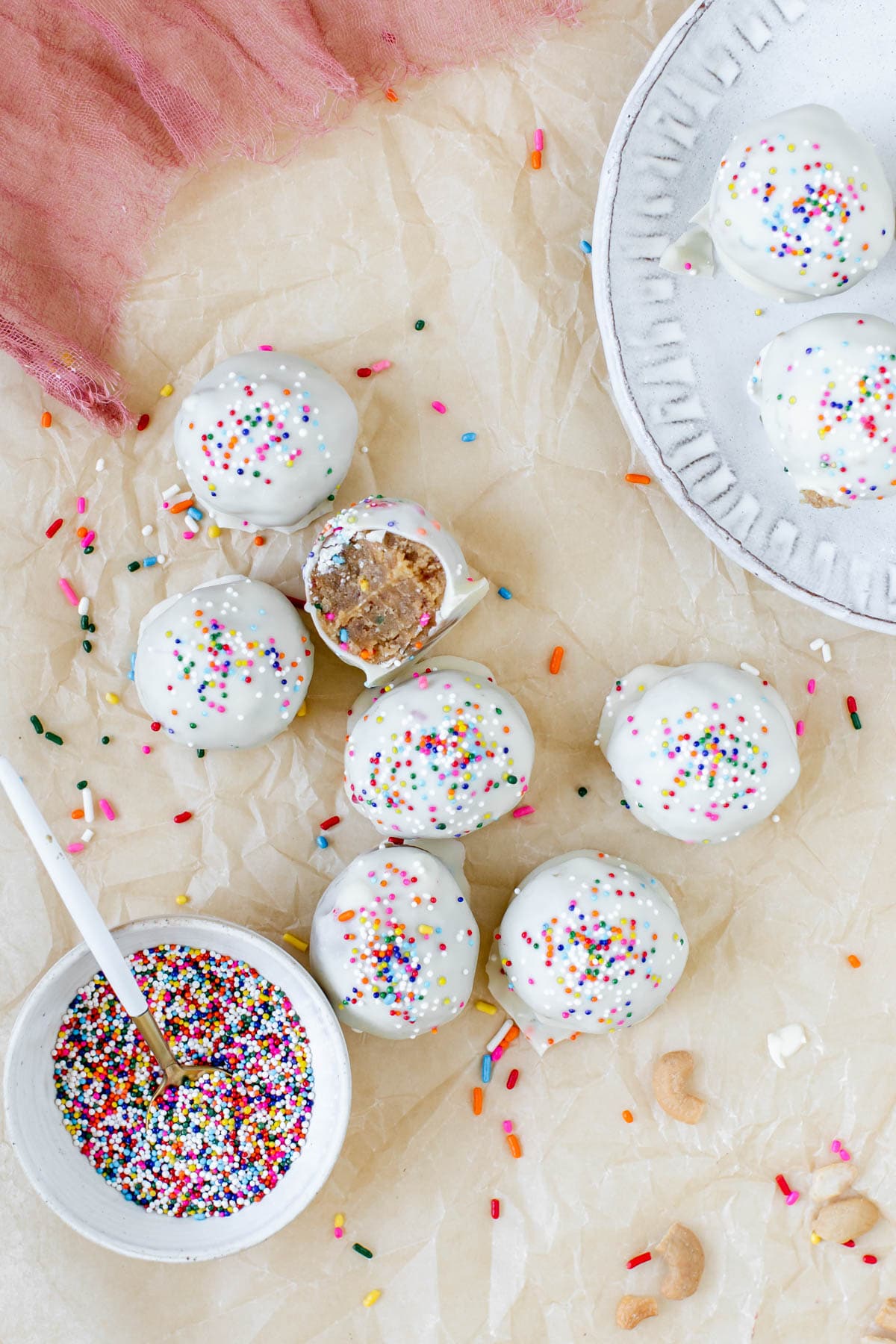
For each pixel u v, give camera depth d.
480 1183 0.53
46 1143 0.50
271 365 0.50
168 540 0.53
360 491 0.53
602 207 0.50
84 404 0.52
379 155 0.53
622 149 0.50
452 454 0.53
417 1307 0.53
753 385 0.51
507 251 0.53
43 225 0.52
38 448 0.53
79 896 0.48
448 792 0.50
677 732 0.51
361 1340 0.53
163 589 0.53
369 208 0.53
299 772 0.53
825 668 0.54
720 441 0.52
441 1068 0.53
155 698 0.51
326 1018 0.50
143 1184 0.51
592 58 0.52
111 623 0.53
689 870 0.53
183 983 0.51
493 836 0.53
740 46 0.50
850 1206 0.53
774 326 0.51
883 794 0.54
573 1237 0.53
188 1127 0.51
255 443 0.50
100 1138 0.51
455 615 0.52
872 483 0.49
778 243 0.48
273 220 0.53
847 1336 0.53
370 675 0.51
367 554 0.50
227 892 0.53
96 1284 0.52
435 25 0.52
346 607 0.50
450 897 0.51
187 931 0.50
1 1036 0.52
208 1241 0.50
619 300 0.51
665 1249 0.53
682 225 0.51
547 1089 0.53
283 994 0.51
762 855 0.54
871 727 0.54
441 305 0.53
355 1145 0.53
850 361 0.49
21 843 0.52
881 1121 0.53
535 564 0.53
